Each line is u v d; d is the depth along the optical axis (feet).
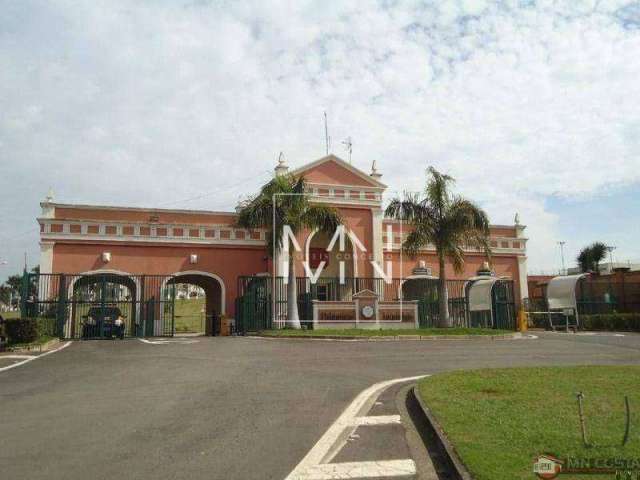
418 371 41.73
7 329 62.34
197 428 24.91
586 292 112.68
